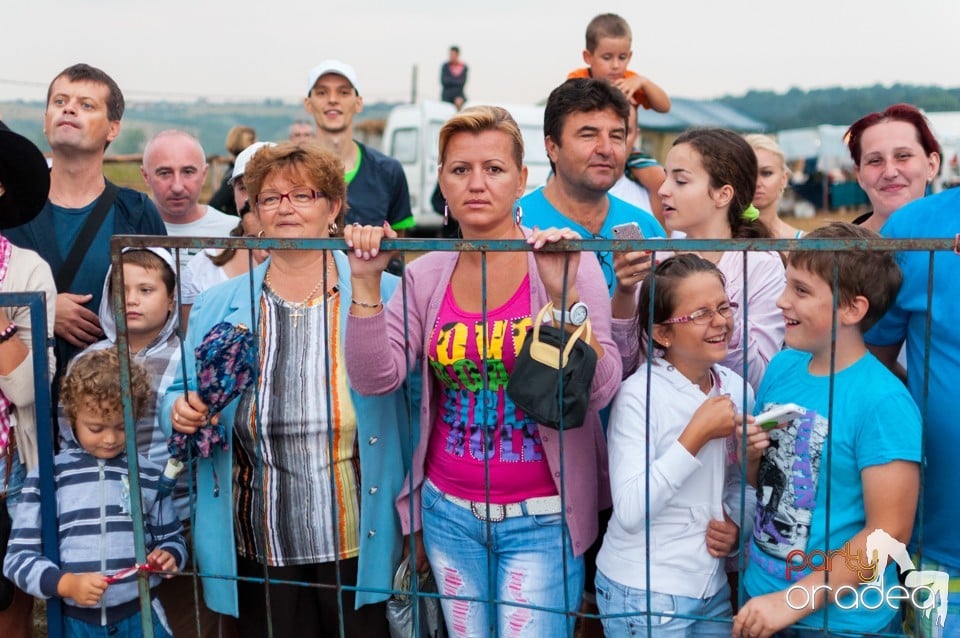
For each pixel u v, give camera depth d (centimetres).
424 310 310
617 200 408
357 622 327
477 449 297
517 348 288
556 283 275
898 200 398
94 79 434
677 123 2409
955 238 250
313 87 562
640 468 291
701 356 296
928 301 261
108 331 398
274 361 320
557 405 270
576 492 298
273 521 318
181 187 519
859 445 271
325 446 317
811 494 278
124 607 337
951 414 284
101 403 327
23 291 359
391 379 298
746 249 256
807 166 2355
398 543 329
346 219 555
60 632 337
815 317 278
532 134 1952
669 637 294
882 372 277
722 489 297
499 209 297
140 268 385
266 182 329
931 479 290
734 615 301
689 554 294
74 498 338
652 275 269
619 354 303
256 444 316
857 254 274
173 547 338
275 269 334
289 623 324
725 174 353
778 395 293
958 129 1928
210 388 303
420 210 2036
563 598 298
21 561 329
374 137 2430
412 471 312
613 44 646
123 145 2695
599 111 375
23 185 369
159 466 347
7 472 355
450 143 298
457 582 304
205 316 337
